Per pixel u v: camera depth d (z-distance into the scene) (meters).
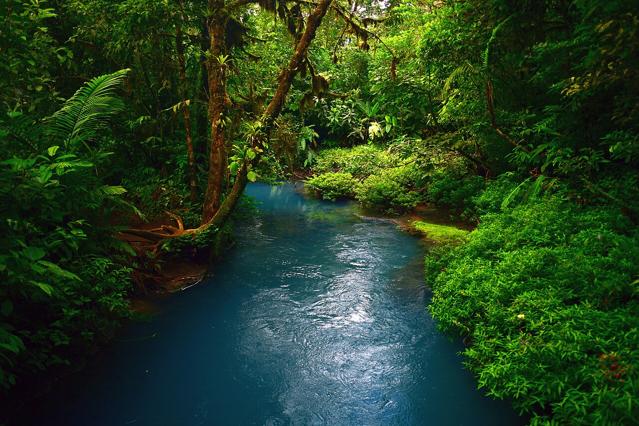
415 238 8.14
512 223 5.32
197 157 8.04
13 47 4.14
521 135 6.62
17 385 3.37
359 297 5.53
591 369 2.60
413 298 5.49
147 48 7.16
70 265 3.93
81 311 3.91
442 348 4.35
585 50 4.79
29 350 3.37
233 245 7.58
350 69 14.16
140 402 3.52
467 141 9.18
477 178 9.23
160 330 4.66
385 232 8.62
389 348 4.37
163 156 8.12
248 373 3.96
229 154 7.43
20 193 3.00
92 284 4.14
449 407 3.50
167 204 7.04
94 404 3.46
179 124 8.60
